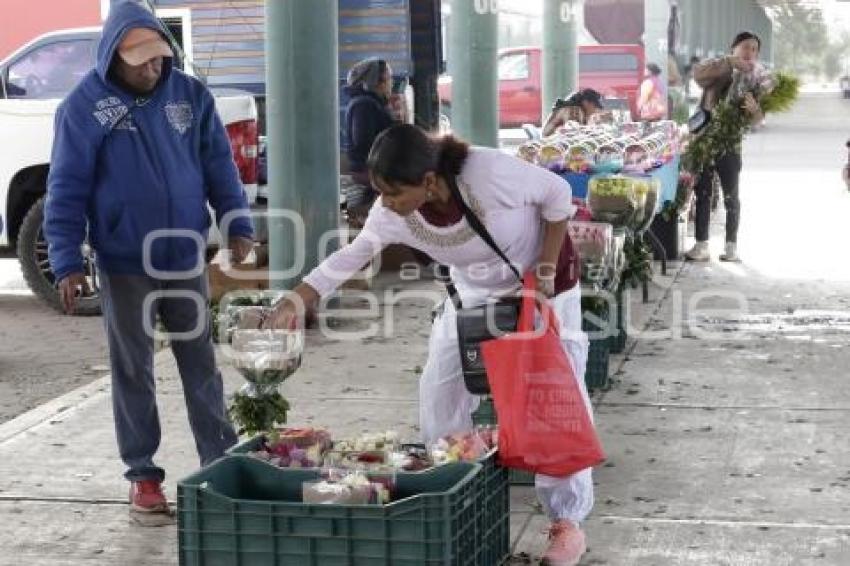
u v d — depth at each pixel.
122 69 6.60
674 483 7.40
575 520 6.15
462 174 5.65
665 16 30.06
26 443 8.45
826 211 20.92
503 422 5.85
